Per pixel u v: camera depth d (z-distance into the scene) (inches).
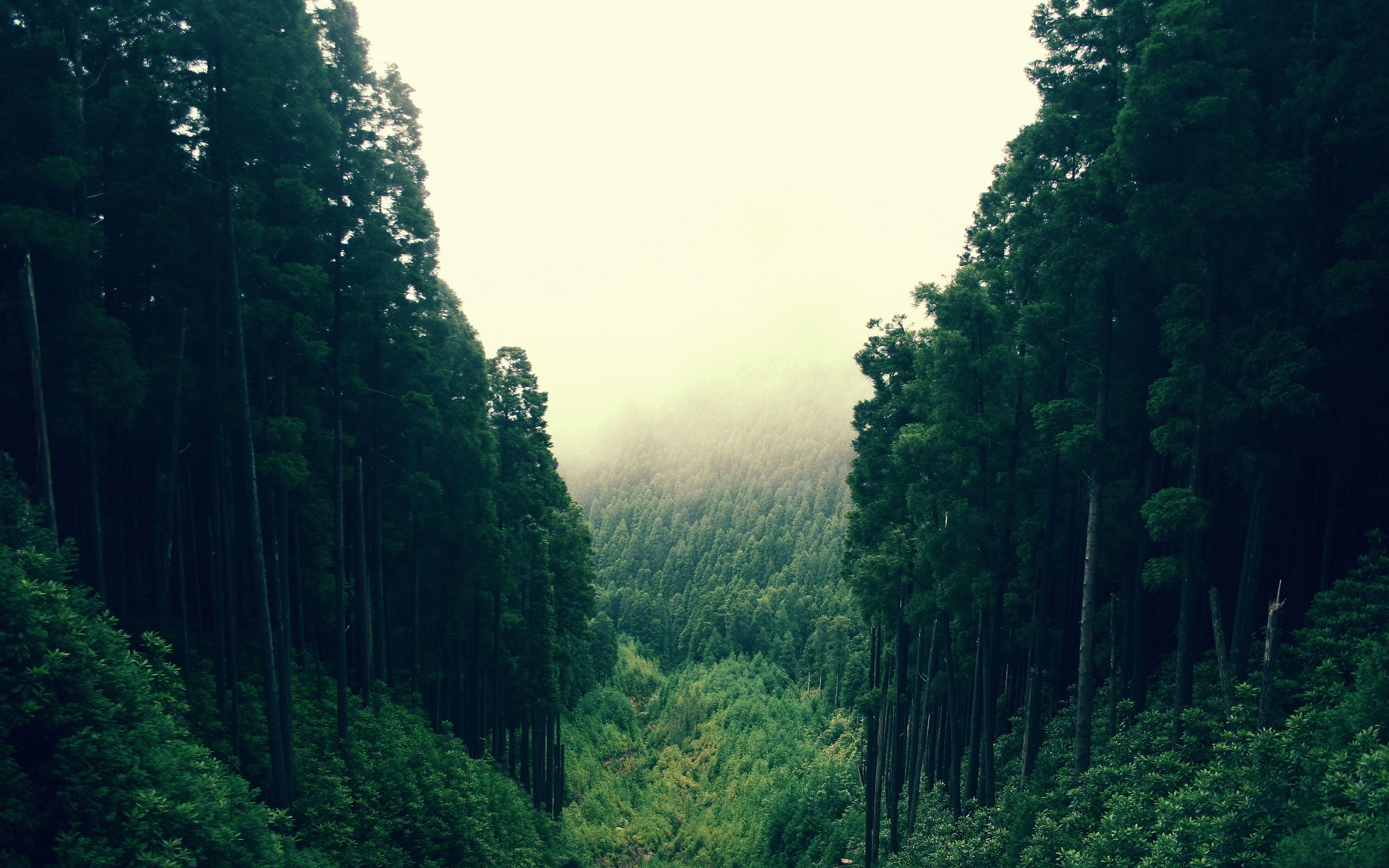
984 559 870.4
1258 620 816.3
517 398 1451.8
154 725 510.6
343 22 860.0
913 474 920.9
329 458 953.5
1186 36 626.8
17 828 393.4
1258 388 621.6
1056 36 789.9
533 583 1539.1
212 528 848.9
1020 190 836.6
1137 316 792.3
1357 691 526.9
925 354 911.7
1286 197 631.2
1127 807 594.6
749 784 2139.5
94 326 631.2
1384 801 402.3
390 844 816.3
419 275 1000.9
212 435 797.2
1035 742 859.4
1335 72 642.2
